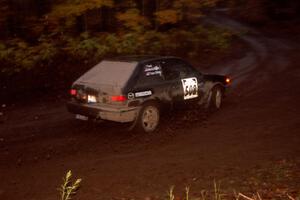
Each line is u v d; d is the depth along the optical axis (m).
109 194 5.51
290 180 5.53
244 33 30.00
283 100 11.34
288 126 8.84
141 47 19.33
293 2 35.03
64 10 18.09
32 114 10.27
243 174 6.05
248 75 15.56
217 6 44.69
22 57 15.88
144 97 8.43
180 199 5.12
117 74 8.45
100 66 8.91
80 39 19.14
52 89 13.24
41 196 5.50
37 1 18.97
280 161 6.61
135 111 8.28
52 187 5.81
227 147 7.57
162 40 21.09
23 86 13.46
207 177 6.04
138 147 7.69
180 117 9.70
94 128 8.97
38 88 13.29
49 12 18.98
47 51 16.66
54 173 6.38
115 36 20.16
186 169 6.46
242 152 7.25
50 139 8.17
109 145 7.81
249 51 22.53
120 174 6.30
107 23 21.61
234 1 39.91
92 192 5.60
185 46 21.53
